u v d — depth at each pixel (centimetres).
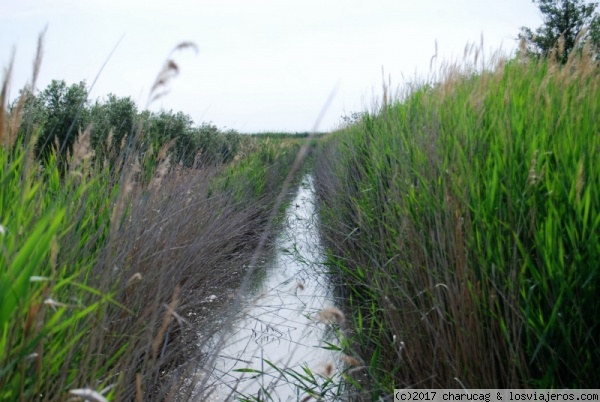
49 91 608
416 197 346
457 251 254
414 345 281
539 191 260
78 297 216
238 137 1313
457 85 454
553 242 229
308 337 394
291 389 312
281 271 577
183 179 524
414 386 269
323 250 629
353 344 348
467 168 293
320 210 755
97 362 187
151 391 265
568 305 221
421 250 304
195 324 361
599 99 361
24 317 167
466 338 238
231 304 405
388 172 438
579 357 215
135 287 292
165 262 321
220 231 517
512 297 222
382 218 407
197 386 291
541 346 220
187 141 916
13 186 244
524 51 498
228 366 339
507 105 328
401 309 301
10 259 166
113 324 258
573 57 400
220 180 690
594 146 267
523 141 298
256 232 722
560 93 389
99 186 357
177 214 407
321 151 1359
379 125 627
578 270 219
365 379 307
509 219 250
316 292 502
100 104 694
